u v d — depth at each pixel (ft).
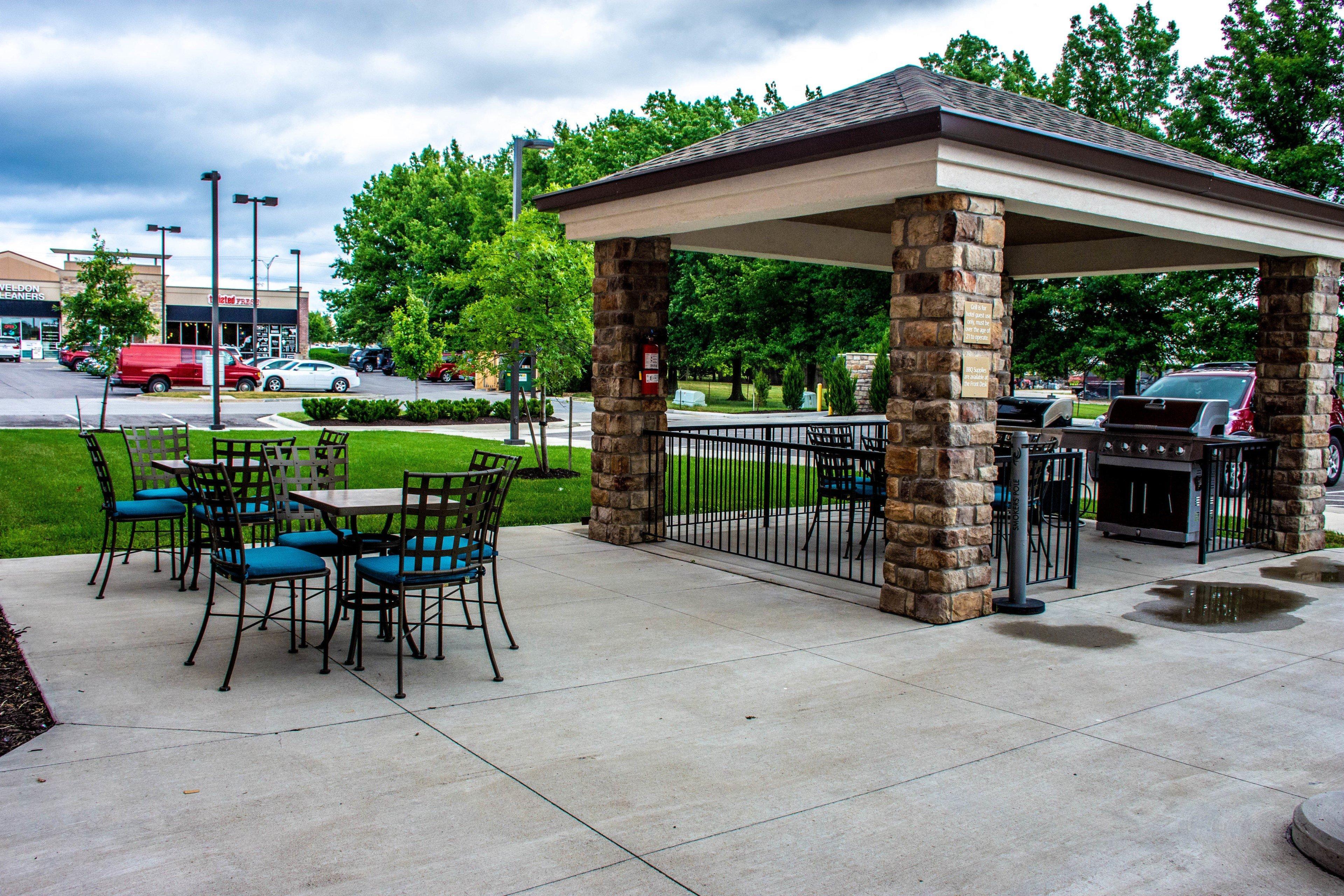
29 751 13.79
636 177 28.37
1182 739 15.23
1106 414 34.96
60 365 171.94
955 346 21.66
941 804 12.67
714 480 42.22
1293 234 30.45
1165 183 25.20
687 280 132.16
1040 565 28.17
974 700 16.97
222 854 10.91
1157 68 70.74
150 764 13.43
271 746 14.16
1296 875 10.99
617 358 32.04
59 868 10.49
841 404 104.68
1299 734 15.56
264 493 29.60
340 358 213.25
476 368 55.11
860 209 31.58
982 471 22.65
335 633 20.34
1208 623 22.72
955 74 97.09
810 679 18.01
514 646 19.57
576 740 14.69
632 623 21.94
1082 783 13.46
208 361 118.83
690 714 15.94
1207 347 59.88
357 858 10.88
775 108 131.44
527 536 34.04
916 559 22.68
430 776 13.23
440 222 161.68
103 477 23.39
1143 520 33.81
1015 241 40.47
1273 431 32.86
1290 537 32.32
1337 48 55.31
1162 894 10.50
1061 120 29.14
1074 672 18.75
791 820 12.09
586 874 10.64
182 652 18.83
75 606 22.36
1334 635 21.79
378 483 42.50
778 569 28.55
